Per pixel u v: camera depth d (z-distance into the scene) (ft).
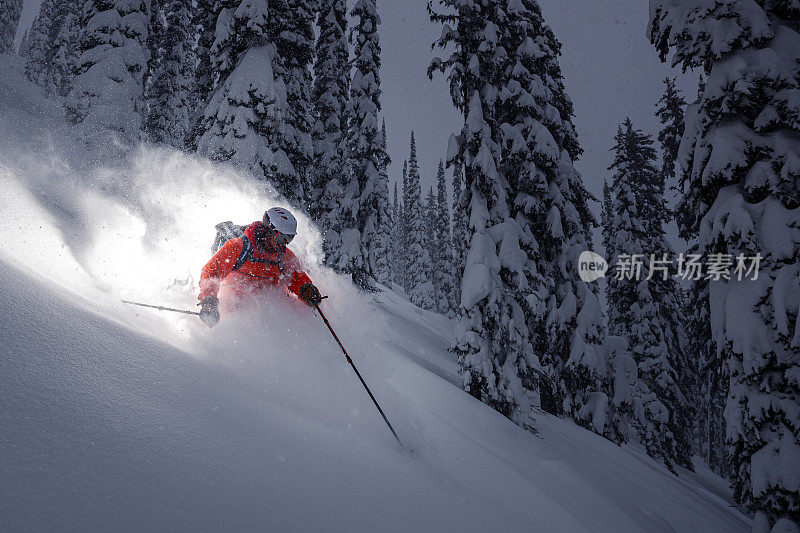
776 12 25.81
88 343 6.56
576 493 17.61
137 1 51.67
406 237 184.24
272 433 6.93
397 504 6.99
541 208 46.50
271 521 5.05
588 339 48.42
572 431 41.24
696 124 27.48
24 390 4.95
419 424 12.62
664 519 23.94
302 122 51.37
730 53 24.98
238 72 39.47
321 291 17.20
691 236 30.58
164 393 6.42
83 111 46.80
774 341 21.56
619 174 71.77
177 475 4.97
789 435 21.01
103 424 5.12
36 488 3.95
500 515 9.63
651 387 66.69
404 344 42.22
